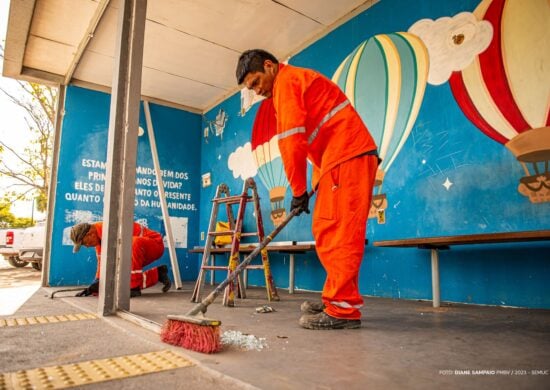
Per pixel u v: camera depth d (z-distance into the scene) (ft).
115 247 8.13
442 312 8.23
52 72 18.07
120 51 8.84
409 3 11.92
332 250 6.24
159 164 20.20
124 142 8.54
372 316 7.67
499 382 3.49
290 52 16.42
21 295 12.42
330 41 14.60
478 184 9.70
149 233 13.46
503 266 9.09
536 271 8.53
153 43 15.81
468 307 9.03
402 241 8.85
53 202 17.30
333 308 6.31
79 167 18.06
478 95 9.93
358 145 6.42
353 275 6.17
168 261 19.77
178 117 21.42
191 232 20.79
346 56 13.85
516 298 8.81
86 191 18.07
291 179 6.48
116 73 8.91
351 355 4.51
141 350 4.91
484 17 10.02
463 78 10.28
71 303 9.95
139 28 8.99
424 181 10.90
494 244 9.30
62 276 16.99
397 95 11.93
